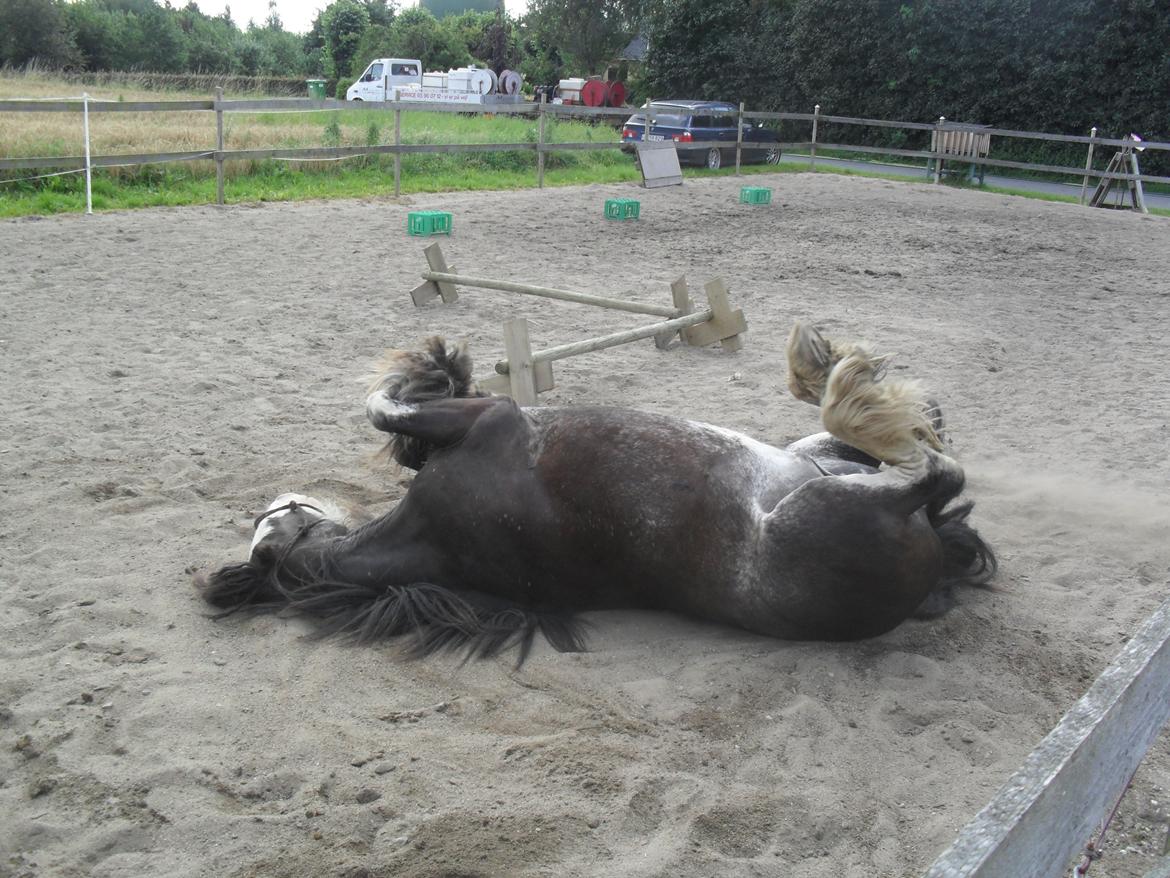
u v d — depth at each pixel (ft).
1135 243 52.54
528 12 166.50
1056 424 22.56
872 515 11.28
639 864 9.41
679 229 50.08
